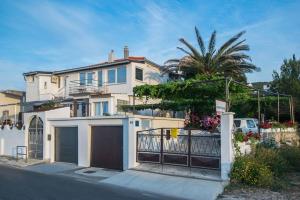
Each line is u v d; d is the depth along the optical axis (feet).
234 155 42.22
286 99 78.23
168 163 47.65
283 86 111.65
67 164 62.39
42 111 68.39
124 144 52.95
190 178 42.19
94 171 53.78
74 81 121.19
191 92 63.10
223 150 41.27
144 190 39.91
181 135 46.44
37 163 63.82
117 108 96.53
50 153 66.95
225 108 44.86
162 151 48.47
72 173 52.44
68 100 111.65
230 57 94.43
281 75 116.88
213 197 35.81
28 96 133.28
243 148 44.75
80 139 60.75
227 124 41.34
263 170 40.09
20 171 54.75
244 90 60.70
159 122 69.62
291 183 40.86
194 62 96.84
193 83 57.88
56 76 127.24
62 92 124.67
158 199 35.24
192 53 98.12
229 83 52.44
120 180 45.01
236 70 95.50
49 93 126.41
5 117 123.24
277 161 45.32
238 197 35.40
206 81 54.95
